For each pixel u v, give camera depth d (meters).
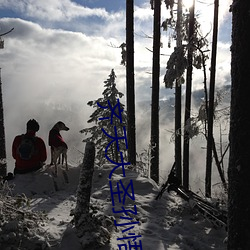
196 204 3.75
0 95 5.69
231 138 2.31
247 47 2.17
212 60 6.87
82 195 2.88
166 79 6.78
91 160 2.89
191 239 3.26
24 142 4.64
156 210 3.96
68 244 2.73
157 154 7.90
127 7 7.60
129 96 7.70
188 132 7.38
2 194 3.28
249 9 2.15
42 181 4.51
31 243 2.65
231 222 2.34
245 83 2.19
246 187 2.23
